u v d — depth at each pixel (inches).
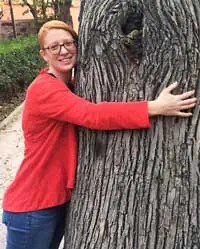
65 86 103.7
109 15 98.5
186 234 103.0
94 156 106.4
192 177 101.0
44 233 113.1
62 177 110.6
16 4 917.8
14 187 114.1
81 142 108.4
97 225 107.3
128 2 98.0
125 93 100.0
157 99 96.7
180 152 99.7
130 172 102.5
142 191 102.1
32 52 580.7
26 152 111.8
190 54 96.0
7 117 428.8
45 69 111.6
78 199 110.3
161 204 101.7
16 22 941.2
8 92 493.0
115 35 98.3
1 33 928.9
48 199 110.5
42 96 103.0
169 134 99.1
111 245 106.0
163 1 95.1
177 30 95.1
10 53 505.4
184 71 96.4
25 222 111.7
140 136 100.7
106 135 103.8
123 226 104.6
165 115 98.0
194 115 98.3
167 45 95.7
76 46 108.2
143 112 96.7
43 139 108.0
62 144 108.7
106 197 105.4
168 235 102.8
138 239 104.0
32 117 106.5
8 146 347.9
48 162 109.1
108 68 100.7
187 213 102.3
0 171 293.6
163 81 97.1
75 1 957.8
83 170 108.7
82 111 99.0
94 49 101.6
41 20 864.9
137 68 98.7
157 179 101.0
